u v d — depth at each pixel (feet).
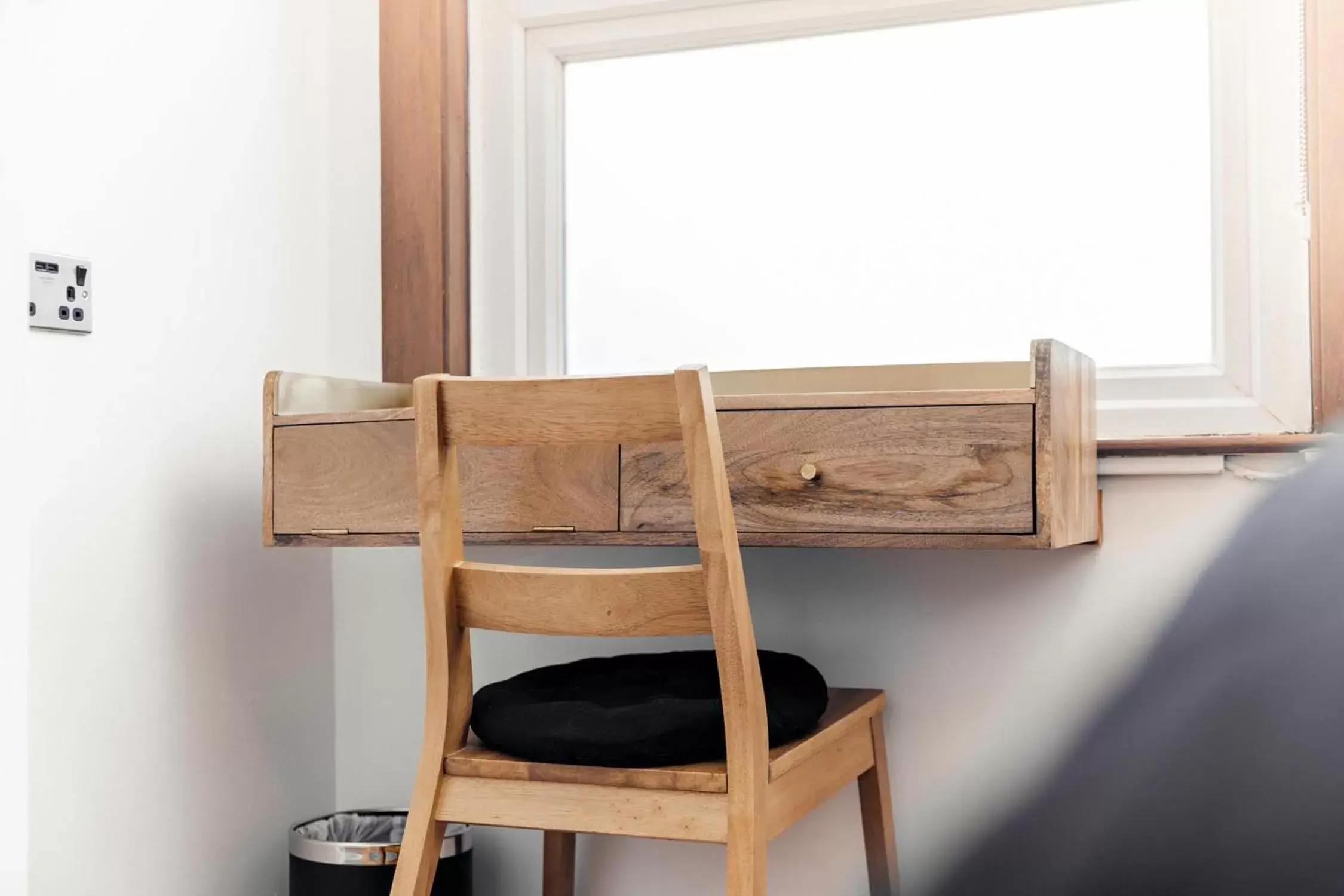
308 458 5.01
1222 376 5.44
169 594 5.47
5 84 4.07
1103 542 5.34
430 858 4.06
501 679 6.31
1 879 4.00
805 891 5.76
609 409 3.74
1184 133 5.60
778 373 5.21
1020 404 4.01
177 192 5.55
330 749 6.58
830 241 6.16
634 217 6.51
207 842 5.68
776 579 5.82
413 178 6.42
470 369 6.51
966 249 5.93
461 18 6.53
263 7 6.14
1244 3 5.40
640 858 6.01
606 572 3.84
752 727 3.72
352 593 6.61
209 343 5.74
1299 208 5.27
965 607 5.53
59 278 4.88
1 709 4.01
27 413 4.13
